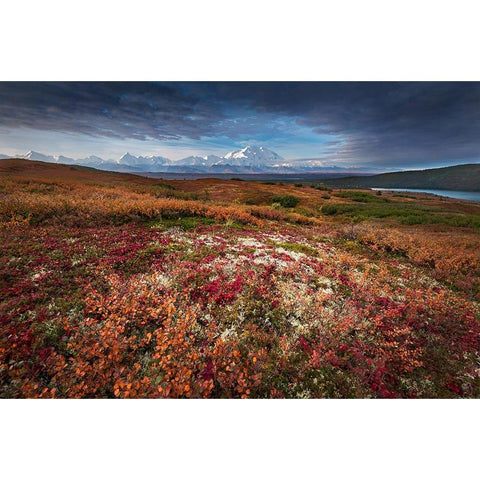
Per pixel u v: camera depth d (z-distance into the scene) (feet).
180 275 24.31
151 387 13.39
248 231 46.37
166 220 45.52
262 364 15.53
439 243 49.29
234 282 23.76
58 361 14.06
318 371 15.78
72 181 102.78
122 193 77.36
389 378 16.02
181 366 14.53
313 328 19.39
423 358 17.90
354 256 38.58
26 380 13.08
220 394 14.24
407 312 22.88
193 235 38.17
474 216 93.04
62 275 21.93
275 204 124.06
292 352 16.87
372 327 20.26
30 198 44.39
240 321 19.13
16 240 27.58
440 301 25.50
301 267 30.04
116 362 14.47
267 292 22.76
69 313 17.57
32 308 17.66
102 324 16.90
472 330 21.61
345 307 22.45
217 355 15.43
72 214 39.81
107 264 24.81
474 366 17.81
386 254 42.57
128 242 31.48
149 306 19.01
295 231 53.78
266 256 32.45
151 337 16.69
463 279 33.73
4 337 14.73
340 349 17.47
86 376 14.07
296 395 14.74
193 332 17.42
